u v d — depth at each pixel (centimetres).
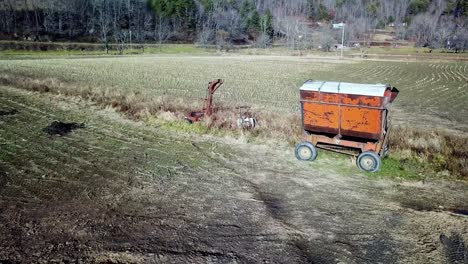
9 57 5366
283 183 1004
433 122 1870
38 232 723
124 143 1312
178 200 884
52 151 1201
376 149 1080
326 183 1007
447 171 1084
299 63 5553
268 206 870
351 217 825
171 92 2486
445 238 742
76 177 998
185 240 713
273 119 1573
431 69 4844
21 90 2233
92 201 861
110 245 688
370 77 3956
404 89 3091
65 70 3622
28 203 840
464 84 3412
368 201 905
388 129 1166
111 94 2070
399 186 993
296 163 1152
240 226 773
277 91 2716
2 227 736
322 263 658
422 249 705
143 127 1520
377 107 1021
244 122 1459
